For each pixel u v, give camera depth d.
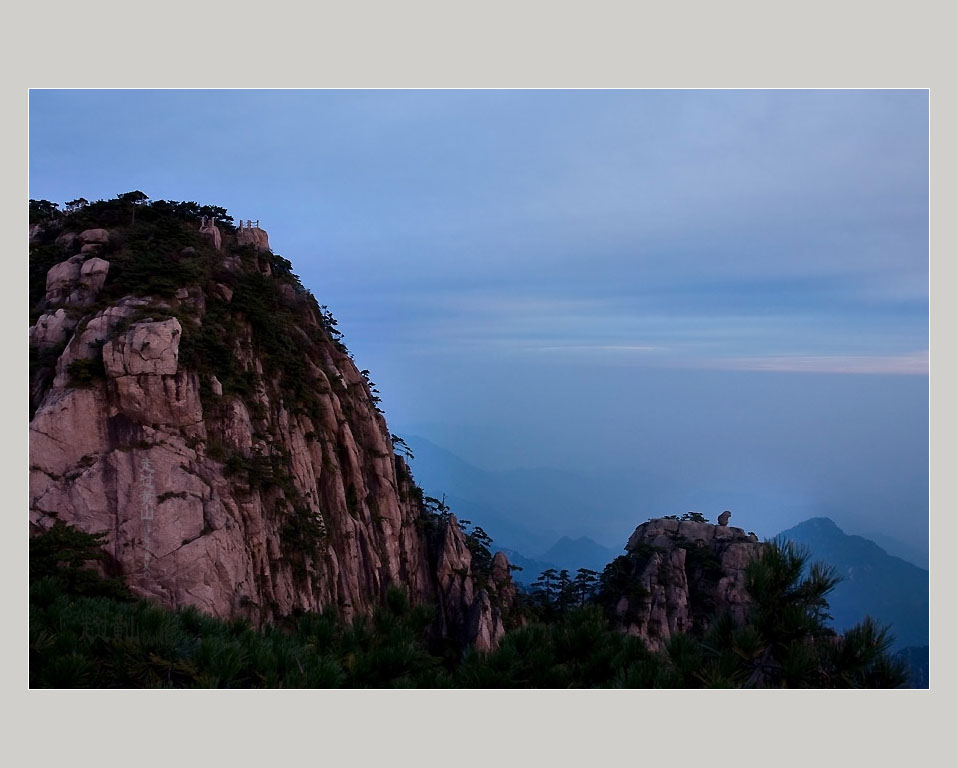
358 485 63.19
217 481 43.81
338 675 13.05
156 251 53.66
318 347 68.19
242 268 60.97
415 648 15.02
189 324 48.41
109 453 41.03
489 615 65.56
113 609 15.00
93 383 42.09
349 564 56.88
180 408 43.25
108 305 48.06
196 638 14.24
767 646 12.39
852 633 12.05
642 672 12.88
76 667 12.20
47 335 45.91
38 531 38.25
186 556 40.16
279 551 47.50
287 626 41.28
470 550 79.50
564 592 81.06
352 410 67.38
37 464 39.53
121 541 39.53
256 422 50.56
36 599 14.88
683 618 70.44
